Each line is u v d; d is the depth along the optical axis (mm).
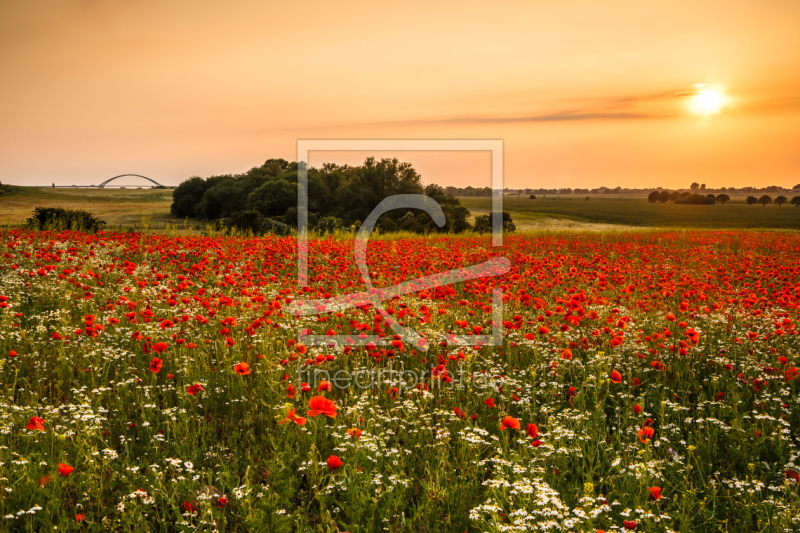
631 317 8570
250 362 6371
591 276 11906
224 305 7879
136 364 6008
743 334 7570
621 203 140625
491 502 3664
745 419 5250
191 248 13586
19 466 3648
